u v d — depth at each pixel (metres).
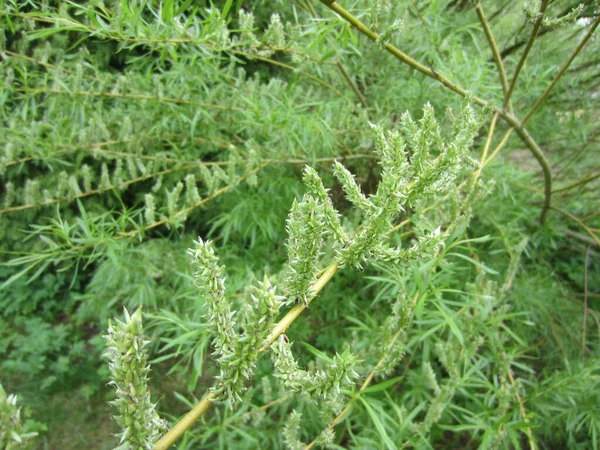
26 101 0.44
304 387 0.14
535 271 0.54
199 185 0.65
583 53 0.53
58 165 0.63
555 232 0.52
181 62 0.44
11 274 0.68
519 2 0.59
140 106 0.48
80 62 0.46
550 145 0.62
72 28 0.29
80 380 0.60
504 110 0.38
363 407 0.37
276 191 0.52
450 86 0.34
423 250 0.16
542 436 0.49
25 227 0.66
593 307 0.58
